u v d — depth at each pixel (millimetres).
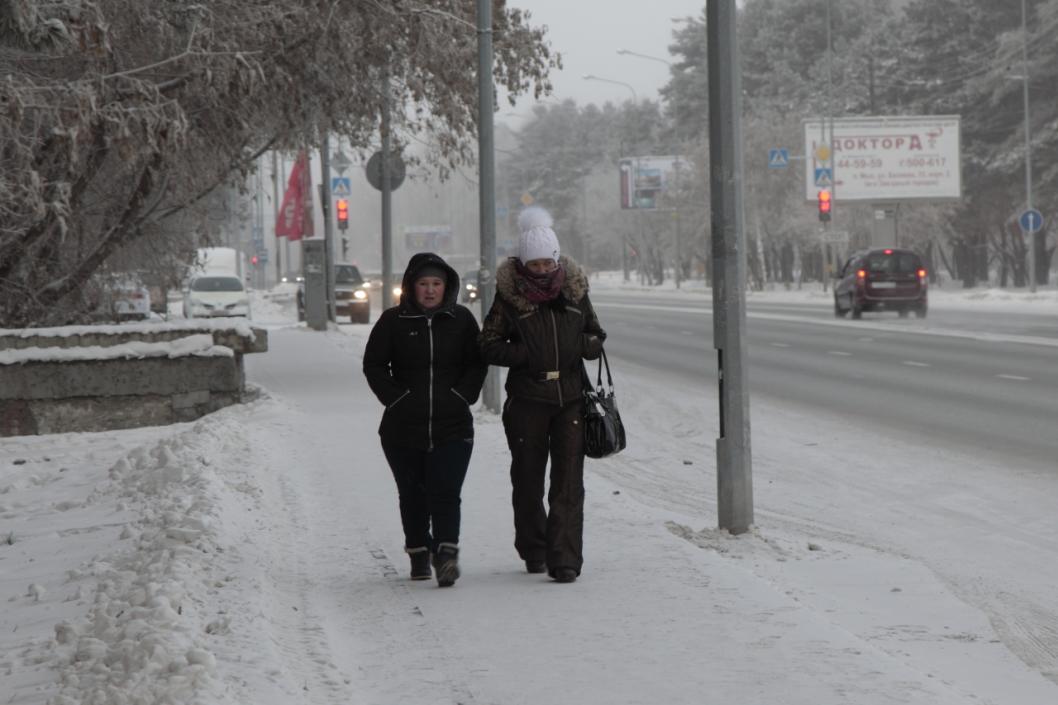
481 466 19641
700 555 13281
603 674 9242
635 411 29266
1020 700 8984
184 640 9453
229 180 35531
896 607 11797
